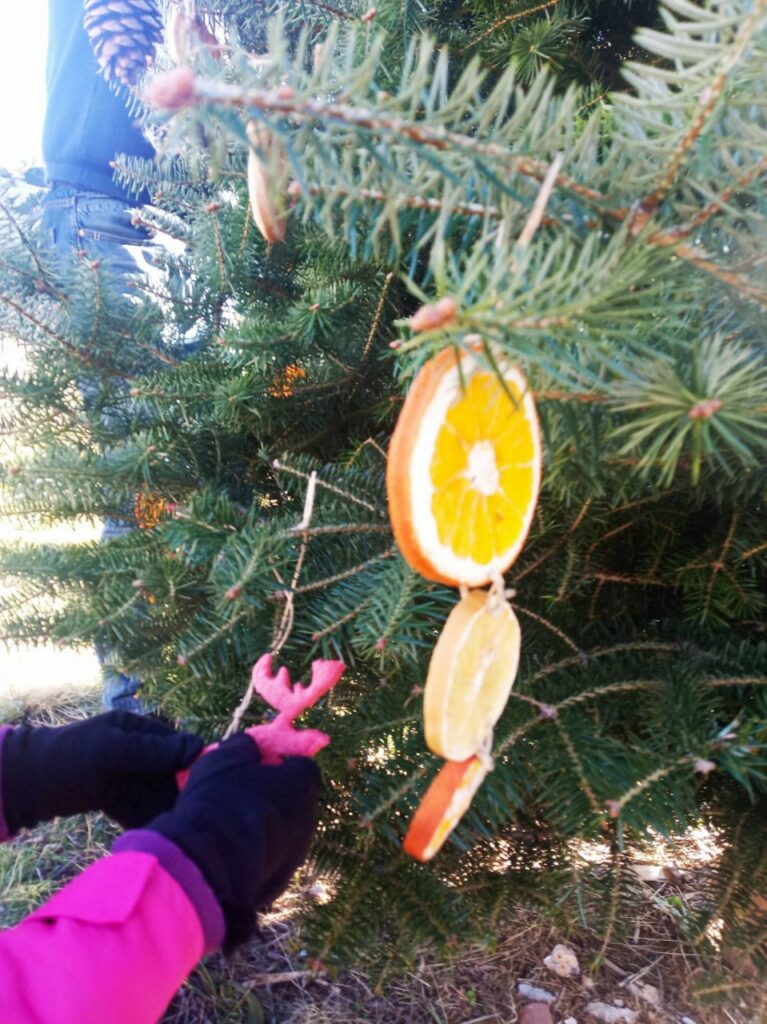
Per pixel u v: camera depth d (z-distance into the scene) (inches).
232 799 11.6
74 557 20.1
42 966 9.3
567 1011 22.2
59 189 30.0
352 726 16.4
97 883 10.1
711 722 14.0
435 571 9.0
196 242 22.0
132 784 14.5
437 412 8.4
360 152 9.8
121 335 21.6
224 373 20.3
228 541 16.1
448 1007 22.4
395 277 18.1
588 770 13.6
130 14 23.0
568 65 18.9
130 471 19.3
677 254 9.5
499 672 10.4
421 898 16.2
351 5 17.8
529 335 8.0
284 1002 22.5
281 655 17.2
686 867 23.6
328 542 17.4
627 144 9.6
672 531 16.4
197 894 10.3
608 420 11.2
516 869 19.0
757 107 9.6
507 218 9.4
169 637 19.3
